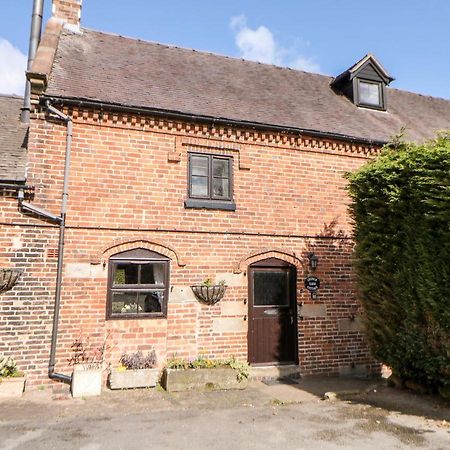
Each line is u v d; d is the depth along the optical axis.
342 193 10.06
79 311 7.77
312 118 10.57
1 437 5.27
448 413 6.29
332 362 9.36
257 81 11.95
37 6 11.29
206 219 8.83
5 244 7.48
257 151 9.45
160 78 10.20
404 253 7.02
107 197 8.17
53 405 6.60
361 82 12.72
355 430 5.64
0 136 9.02
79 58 9.80
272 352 9.12
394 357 7.44
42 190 7.78
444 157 6.39
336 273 9.73
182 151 8.86
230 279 8.85
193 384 7.71
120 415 6.21
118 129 8.41
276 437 5.39
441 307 6.38
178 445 5.10
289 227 9.47
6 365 7.12
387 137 10.76
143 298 8.29
